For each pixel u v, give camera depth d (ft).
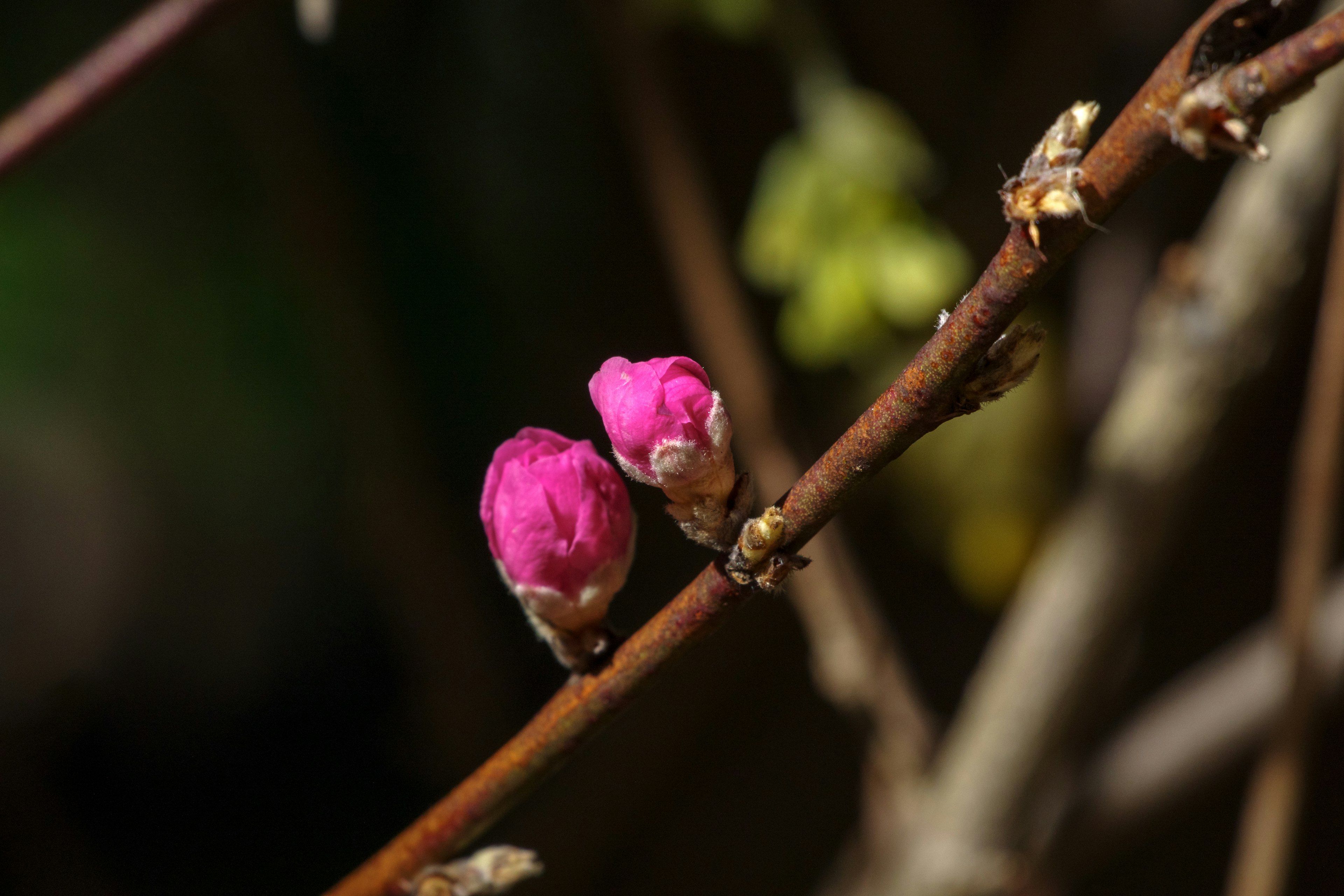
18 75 3.10
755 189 3.20
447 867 1.21
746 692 3.39
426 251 3.43
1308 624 1.66
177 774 4.12
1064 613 1.87
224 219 3.31
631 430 1.14
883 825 2.06
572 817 3.29
